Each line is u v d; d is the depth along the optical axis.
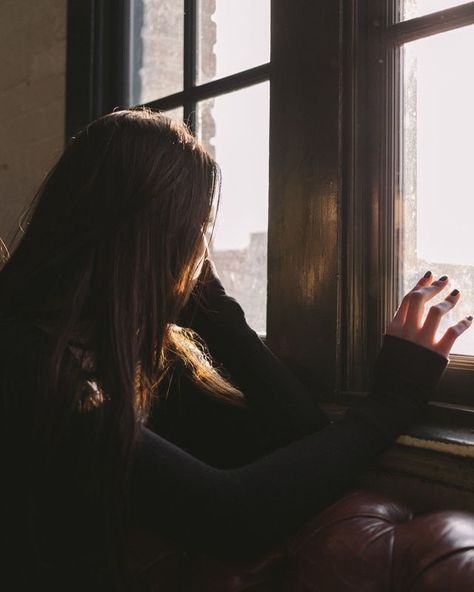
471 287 1.16
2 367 0.77
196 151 0.90
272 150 1.38
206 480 0.79
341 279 1.28
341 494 0.88
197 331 1.15
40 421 0.75
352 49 1.28
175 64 1.73
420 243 1.25
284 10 1.36
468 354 1.18
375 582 0.89
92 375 0.81
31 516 0.77
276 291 1.37
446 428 1.13
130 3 1.86
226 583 0.95
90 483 0.76
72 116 1.88
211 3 1.63
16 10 2.13
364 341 1.29
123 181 0.84
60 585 0.79
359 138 1.29
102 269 0.82
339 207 1.27
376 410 0.95
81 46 1.86
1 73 2.19
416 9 1.25
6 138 2.16
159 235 0.86
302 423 1.06
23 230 0.98
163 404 1.18
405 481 1.15
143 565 1.00
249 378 1.10
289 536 0.85
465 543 0.84
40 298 0.83
